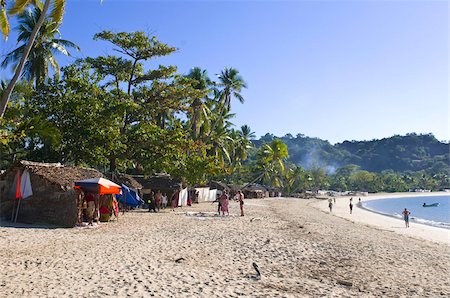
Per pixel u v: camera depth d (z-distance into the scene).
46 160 32.72
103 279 9.77
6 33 20.64
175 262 12.45
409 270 13.76
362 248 18.36
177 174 43.50
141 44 36.38
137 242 16.02
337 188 186.50
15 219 20.14
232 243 17.23
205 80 60.59
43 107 31.34
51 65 36.69
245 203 57.09
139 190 36.62
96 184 20.08
